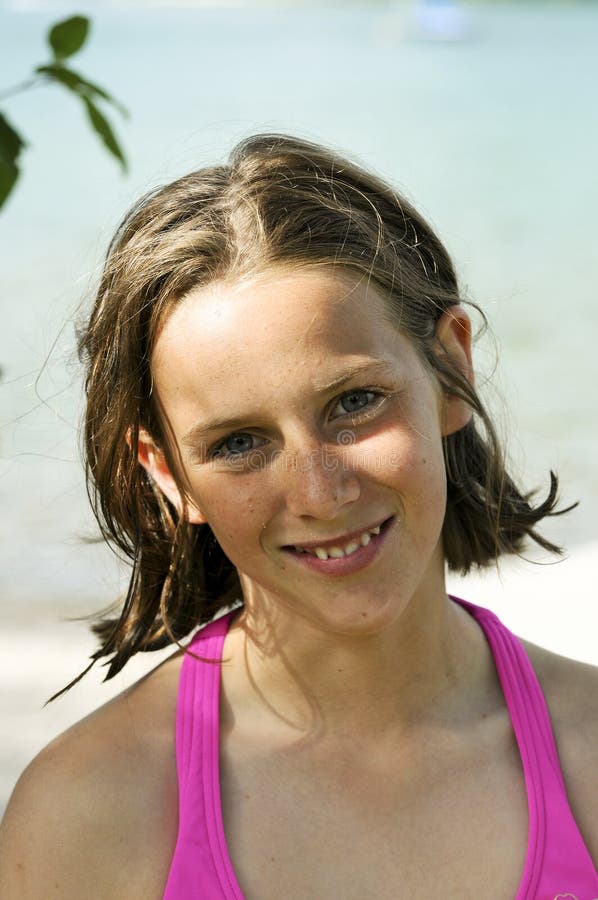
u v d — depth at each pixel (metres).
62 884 2.59
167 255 2.62
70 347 3.52
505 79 47.97
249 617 2.83
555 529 8.78
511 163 28.34
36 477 9.49
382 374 2.53
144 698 2.82
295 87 43.34
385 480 2.51
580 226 21.59
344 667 2.72
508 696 2.84
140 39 69.94
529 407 12.13
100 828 2.62
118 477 2.90
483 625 2.97
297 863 2.60
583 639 6.91
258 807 2.66
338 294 2.54
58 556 8.38
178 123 31.05
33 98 36.41
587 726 2.83
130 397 2.75
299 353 2.48
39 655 7.19
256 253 2.57
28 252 18.56
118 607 3.51
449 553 3.17
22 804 2.67
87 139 29.66
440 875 2.61
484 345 5.95
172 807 2.66
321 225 2.66
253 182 2.77
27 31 62.84
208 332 2.53
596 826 2.71
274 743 2.74
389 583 2.54
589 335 14.94
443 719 2.79
